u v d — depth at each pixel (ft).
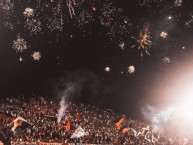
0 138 22.11
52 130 114.83
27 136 102.94
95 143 124.06
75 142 116.98
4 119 106.42
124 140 132.36
